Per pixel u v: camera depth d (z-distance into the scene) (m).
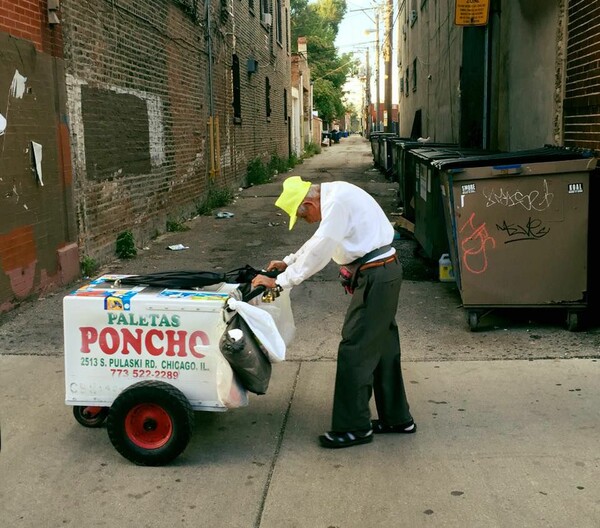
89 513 3.24
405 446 3.86
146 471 3.63
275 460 3.73
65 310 3.72
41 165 6.99
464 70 10.99
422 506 3.24
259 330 3.64
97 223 8.52
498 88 10.27
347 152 44.66
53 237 7.31
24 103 6.64
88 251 8.25
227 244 10.25
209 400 3.71
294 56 36.75
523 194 5.48
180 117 12.36
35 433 4.09
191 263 8.85
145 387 3.57
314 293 7.23
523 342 5.51
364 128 96.38
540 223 5.51
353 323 3.80
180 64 12.31
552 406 4.32
